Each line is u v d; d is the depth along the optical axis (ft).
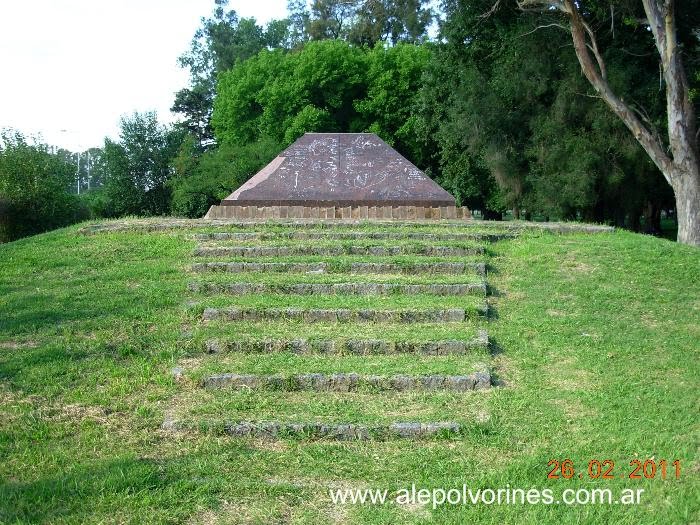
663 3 49.08
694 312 27.22
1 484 15.26
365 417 18.52
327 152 49.42
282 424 17.94
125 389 20.31
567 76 67.31
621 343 24.20
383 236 35.81
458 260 31.37
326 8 150.10
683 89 49.11
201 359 22.35
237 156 105.70
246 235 35.99
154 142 124.26
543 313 26.91
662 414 18.90
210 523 13.99
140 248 35.01
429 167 106.22
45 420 18.49
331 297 27.30
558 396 20.24
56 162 80.18
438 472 16.19
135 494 14.79
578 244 35.47
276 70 116.26
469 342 22.93
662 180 76.48
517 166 73.92
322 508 14.71
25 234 75.87
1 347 23.22
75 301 27.63
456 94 73.36
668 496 14.90
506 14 67.87
